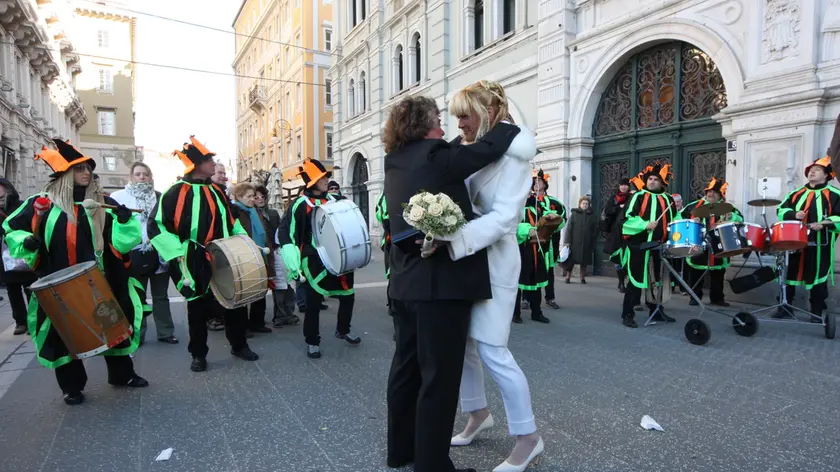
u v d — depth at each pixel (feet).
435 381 7.79
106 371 14.75
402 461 8.82
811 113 21.59
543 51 36.06
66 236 11.96
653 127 30.30
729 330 18.62
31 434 10.44
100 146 135.64
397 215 7.88
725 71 25.18
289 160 113.70
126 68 138.21
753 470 8.59
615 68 32.04
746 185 24.12
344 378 13.83
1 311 25.18
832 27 21.31
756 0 23.48
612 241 27.55
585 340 17.40
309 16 101.50
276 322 20.76
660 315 20.24
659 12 28.53
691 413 11.04
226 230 14.82
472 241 7.33
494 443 9.72
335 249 14.93
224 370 14.71
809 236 19.39
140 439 10.15
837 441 9.60
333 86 77.36
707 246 17.70
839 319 20.24
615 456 9.15
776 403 11.51
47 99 80.48
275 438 10.12
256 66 146.82
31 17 59.00
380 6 61.00
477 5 45.37
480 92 8.32
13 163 58.03
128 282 12.99
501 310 8.10
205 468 8.93
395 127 8.16
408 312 8.45
